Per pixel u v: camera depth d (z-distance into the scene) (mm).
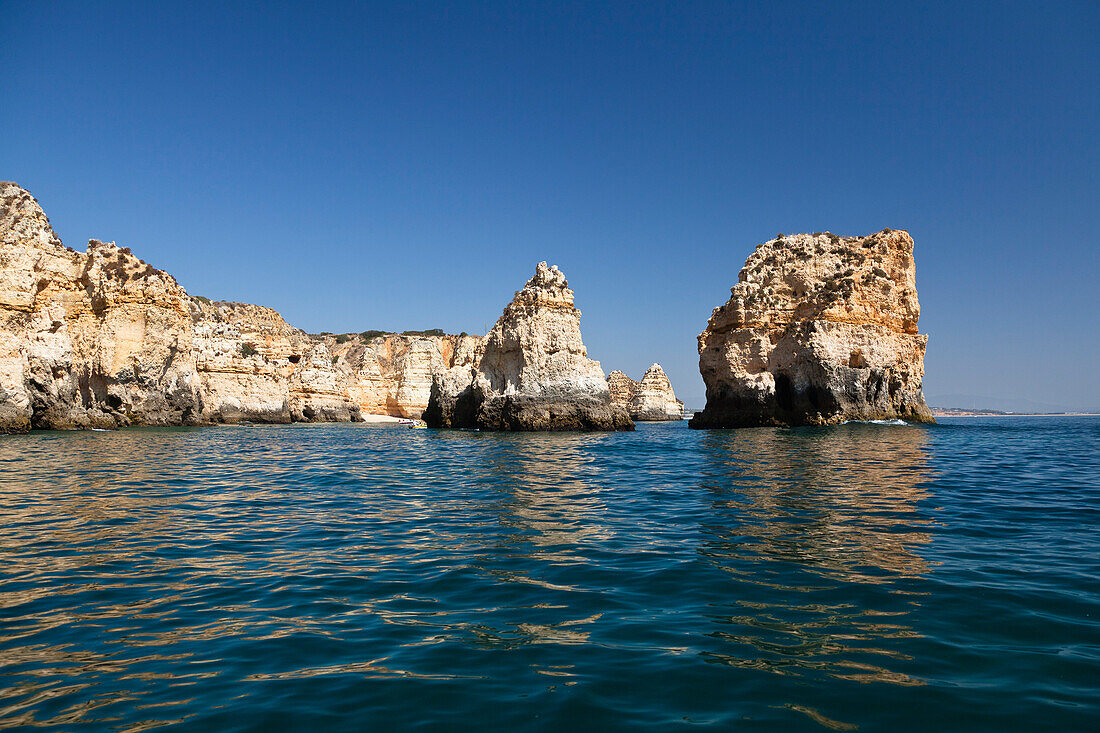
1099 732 4812
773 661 6129
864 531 11344
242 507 14523
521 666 6113
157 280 57156
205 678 5867
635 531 11758
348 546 10766
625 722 5078
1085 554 9703
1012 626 6840
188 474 20703
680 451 29094
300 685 5738
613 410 51500
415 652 6445
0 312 43344
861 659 6125
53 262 50719
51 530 11750
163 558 9922
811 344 47000
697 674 5891
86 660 6250
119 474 20172
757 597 7922
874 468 20922
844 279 49781
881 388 50031
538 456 27734
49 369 46125
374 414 104250
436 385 58812
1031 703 5254
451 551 10398
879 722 5016
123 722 5082
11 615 7434
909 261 54031
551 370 49688
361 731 4969
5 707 5309
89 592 8266
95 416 50938
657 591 8242
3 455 25953
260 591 8352
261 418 75188
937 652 6238
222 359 73125
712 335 55250
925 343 54250
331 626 7156
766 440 34812
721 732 4910
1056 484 17016
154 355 55906
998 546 10219
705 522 12422
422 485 18422
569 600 7961
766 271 53906
